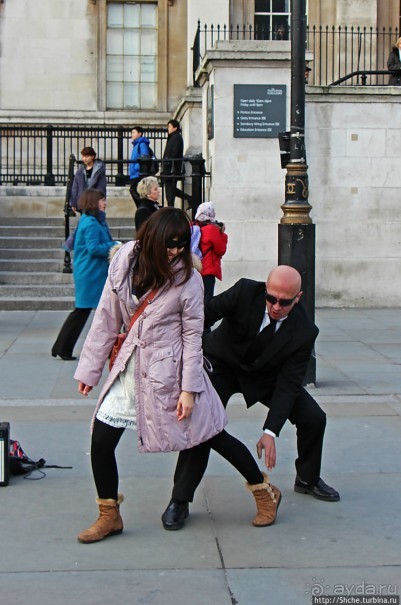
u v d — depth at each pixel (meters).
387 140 13.86
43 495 5.37
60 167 20.22
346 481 5.66
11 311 13.19
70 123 20.53
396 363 9.51
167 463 6.01
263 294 4.92
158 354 4.45
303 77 8.09
